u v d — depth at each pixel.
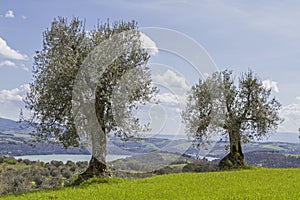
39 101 18.88
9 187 20.47
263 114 30.03
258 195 13.85
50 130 18.91
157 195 14.51
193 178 20.52
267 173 23.09
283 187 16.12
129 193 15.05
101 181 18.84
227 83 29.34
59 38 19.52
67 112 18.77
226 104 29.25
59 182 21.70
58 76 18.45
